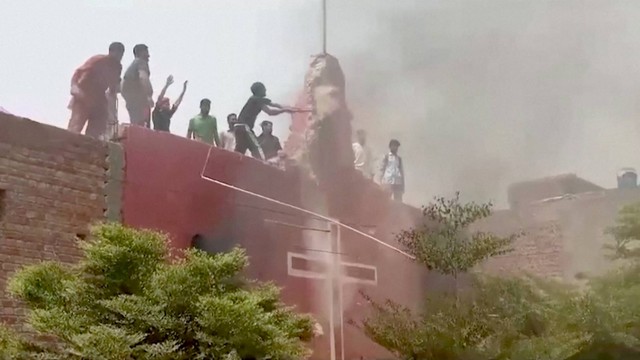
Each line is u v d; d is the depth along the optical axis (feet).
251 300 20.58
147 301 20.17
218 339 19.77
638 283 33.14
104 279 20.59
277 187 34.86
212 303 19.80
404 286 35.37
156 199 29.86
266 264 33.17
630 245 36.45
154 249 21.30
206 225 31.37
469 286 32.96
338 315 35.29
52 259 26.37
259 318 20.29
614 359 30.58
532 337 30.40
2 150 25.61
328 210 36.60
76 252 27.12
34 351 20.07
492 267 37.04
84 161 28.02
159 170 30.22
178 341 19.99
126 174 29.12
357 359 35.53
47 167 26.84
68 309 20.20
